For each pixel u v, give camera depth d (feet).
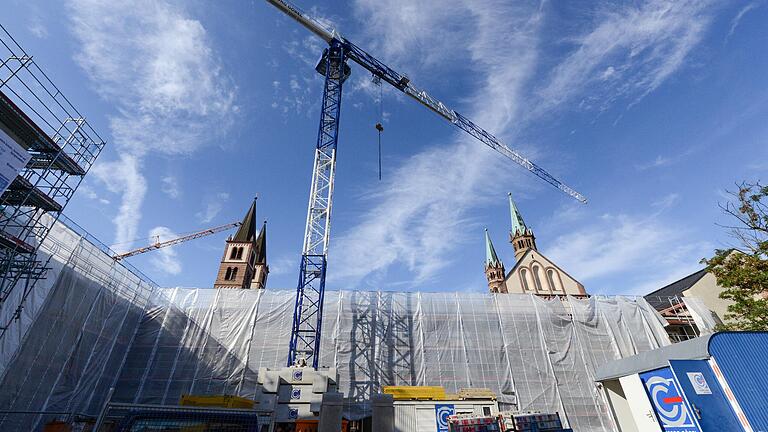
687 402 37.81
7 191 57.11
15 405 65.92
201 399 79.30
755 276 73.72
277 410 80.74
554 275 200.03
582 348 111.55
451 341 109.60
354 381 101.60
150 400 94.53
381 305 115.44
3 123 53.67
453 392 101.65
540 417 57.11
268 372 84.74
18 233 65.05
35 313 68.74
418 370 104.32
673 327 131.54
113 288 93.04
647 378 47.93
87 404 83.87
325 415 47.21
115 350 95.14
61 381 76.79
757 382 37.93
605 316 118.21
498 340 110.93
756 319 77.05
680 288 155.53
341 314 112.78
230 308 110.11
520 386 103.81
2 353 61.67
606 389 60.95
